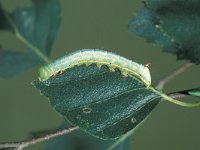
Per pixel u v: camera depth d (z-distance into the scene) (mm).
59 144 257
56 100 200
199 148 470
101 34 476
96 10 477
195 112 468
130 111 203
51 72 200
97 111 202
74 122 200
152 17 246
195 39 215
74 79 202
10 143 214
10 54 290
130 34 469
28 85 480
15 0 474
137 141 474
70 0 477
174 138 472
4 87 483
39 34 292
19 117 483
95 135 200
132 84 204
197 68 460
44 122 480
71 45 478
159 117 472
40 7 291
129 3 471
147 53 469
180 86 463
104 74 203
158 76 466
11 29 293
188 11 215
